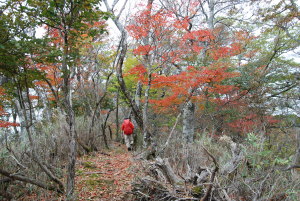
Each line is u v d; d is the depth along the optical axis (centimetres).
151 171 444
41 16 366
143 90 1191
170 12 727
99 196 435
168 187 384
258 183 355
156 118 1222
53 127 708
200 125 1226
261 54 1385
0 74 391
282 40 1290
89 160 677
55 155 566
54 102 898
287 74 1209
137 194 399
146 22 705
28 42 333
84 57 866
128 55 1162
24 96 819
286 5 1024
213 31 1101
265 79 1096
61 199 405
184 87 751
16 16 342
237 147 459
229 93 1059
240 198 336
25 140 603
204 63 893
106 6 933
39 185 402
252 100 1028
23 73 371
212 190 333
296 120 945
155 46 748
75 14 388
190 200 340
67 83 385
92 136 796
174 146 713
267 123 873
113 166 625
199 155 526
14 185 430
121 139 1017
